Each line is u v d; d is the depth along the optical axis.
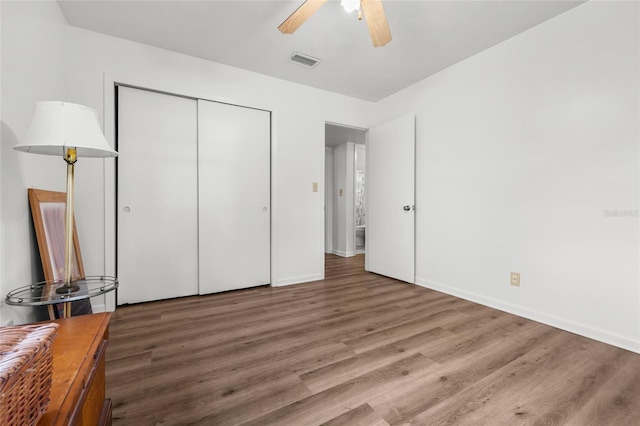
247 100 3.00
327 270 4.10
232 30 2.32
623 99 1.82
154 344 1.86
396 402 1.32
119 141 2.51
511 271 2.42
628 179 1.81
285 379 1.49
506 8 2.03
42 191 1.60
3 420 0.45
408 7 2.02
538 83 2.23
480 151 2.63
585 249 2.00
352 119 3.74
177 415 1.23
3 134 1.25
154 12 2.10
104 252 2.36
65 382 0.67
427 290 3.08
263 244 3.20
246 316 2.34
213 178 2.90
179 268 2.78
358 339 1.94
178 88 2.66
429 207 3.14
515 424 1.20
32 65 1.56
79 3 2.00
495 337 1.97
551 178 2.16
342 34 2.36
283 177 3.24
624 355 1.74
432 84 3.09
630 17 1.79
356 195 5.96
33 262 1.51
